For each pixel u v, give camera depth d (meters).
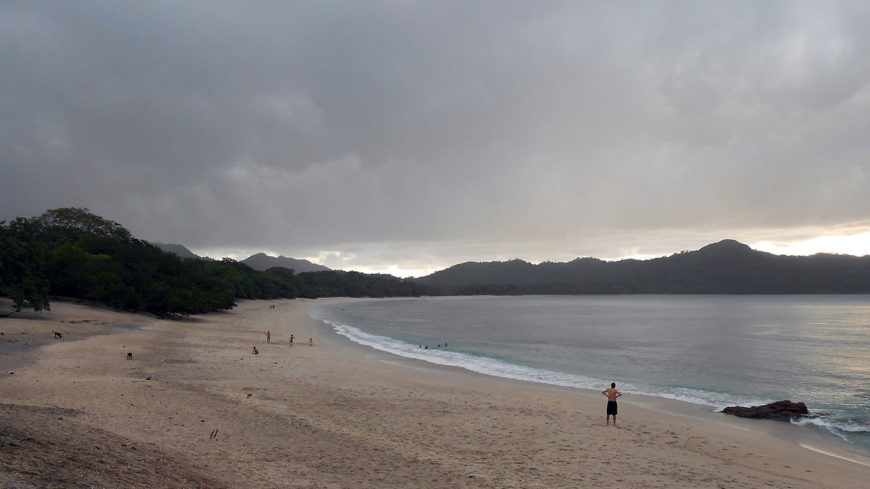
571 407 23.78
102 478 8.79
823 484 14.49
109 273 64.19
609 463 15.03
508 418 20.56
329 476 12.42
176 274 80.81
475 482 12.73
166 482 9.60
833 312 145.88
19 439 10.09
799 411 23.67
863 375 37.66
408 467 13.59
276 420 17.69
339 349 46.06
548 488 12.61
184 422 16.33
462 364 39.81
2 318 43.78
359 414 19.78
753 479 14.39
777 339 66.50
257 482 11.32
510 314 133.62
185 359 32.16
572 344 58.28
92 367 26.38
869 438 20.30
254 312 96.38
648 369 39.50
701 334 73.56
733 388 31.95
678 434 19.44
